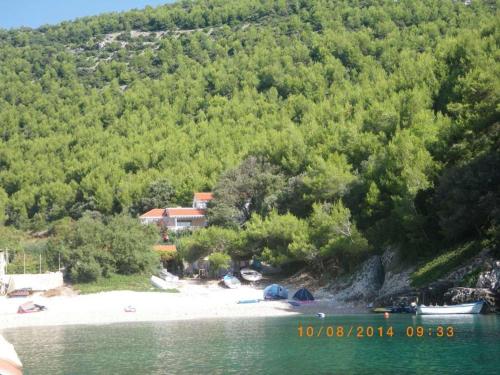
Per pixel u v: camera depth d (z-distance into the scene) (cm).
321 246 6694
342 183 7362
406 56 14650
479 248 4747
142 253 7806
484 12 17125
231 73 18200
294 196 8262
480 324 3791
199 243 8250
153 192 12500
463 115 6369
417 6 19925
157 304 6294
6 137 17338
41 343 3794
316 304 5941
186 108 16675
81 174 14225
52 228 12738
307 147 9644
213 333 4031
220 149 13062
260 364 2783
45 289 7125
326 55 17250
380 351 3036
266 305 5956
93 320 5294
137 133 15825
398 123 8088
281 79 16425
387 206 6216
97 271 7344
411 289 5062
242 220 9438
